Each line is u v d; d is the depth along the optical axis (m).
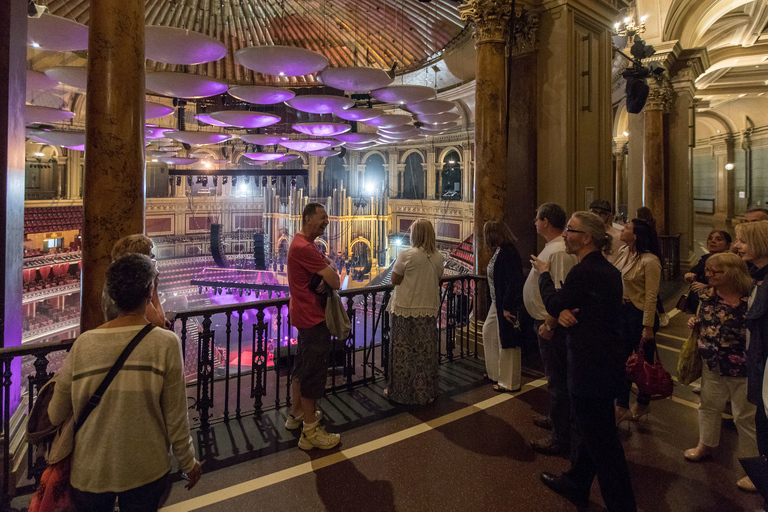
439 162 24.05
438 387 4.09
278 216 29.38
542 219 3.20
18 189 3.30
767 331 2.18
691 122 11.73
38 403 1.59
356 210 26.86
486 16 5.49
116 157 3.04
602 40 6.15
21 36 3.29
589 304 2.24
